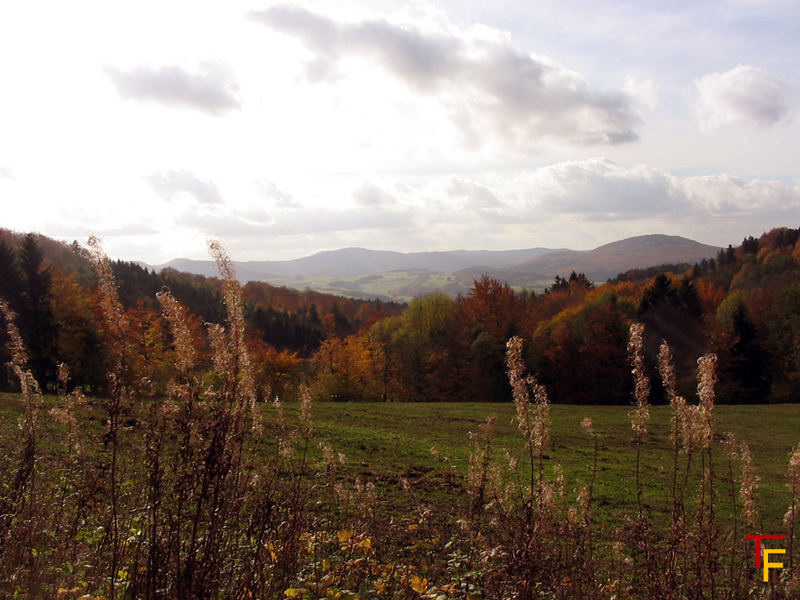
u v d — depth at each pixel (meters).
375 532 7.43
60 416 4.97
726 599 5.00
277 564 4.68
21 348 5.71
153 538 3.84
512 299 64.94
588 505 6.42
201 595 3.72
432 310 72.31
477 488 6.60
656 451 27.44
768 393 59.41
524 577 4.88
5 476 6.09
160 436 3.96
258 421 4.67
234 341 4.14
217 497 3.92
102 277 4.02
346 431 27.16
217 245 4.21
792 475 5.65
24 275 44.50
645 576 5.25
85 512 5.11
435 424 33.69
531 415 5.07
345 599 4.98
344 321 119.88
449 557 7.33
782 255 97.44
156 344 23.20
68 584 4.39
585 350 58.56
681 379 46.44
